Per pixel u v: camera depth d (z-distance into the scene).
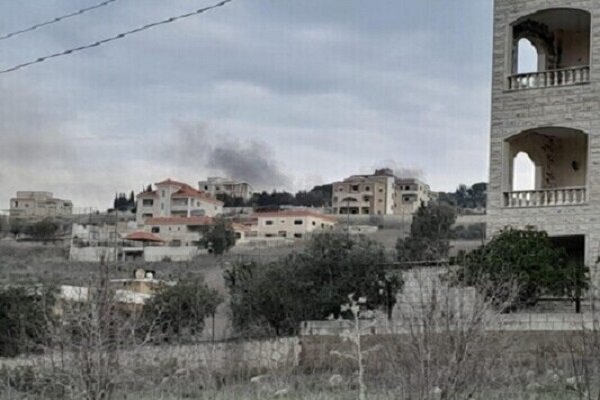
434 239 66.38
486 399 27.05
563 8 46.78
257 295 50.44
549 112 46.56
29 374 31.88
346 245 51.94
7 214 113.25
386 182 130.12
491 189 47.31
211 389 31.72
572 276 40.41
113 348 29.59
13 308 41.44
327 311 49.47
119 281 38.62
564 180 49.47
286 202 142.88
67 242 99.44
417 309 31.31
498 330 30.72
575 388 27.31
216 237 98.38
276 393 30.28
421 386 26.25
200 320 49.28
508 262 40.34
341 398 28.62
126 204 129.38
